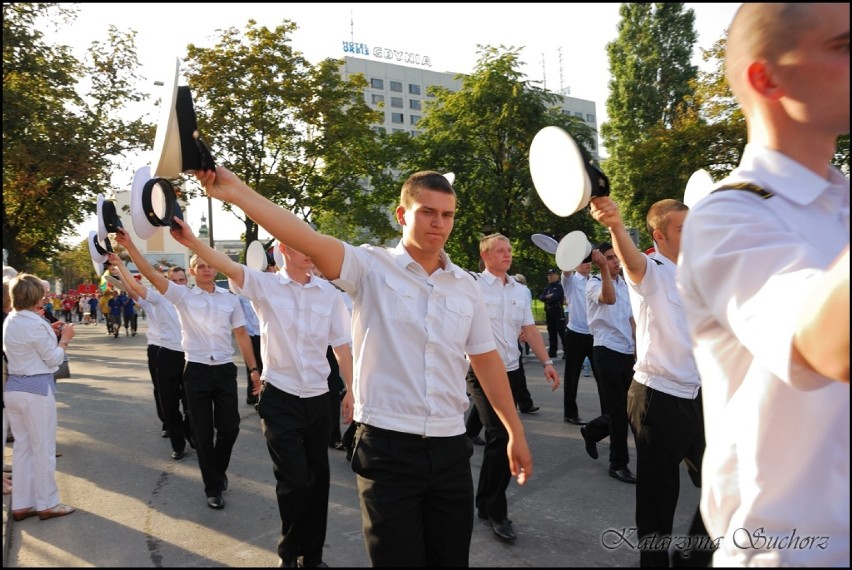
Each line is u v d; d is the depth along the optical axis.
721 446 1.25
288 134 19.25
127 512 4.58
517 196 21.16
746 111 1.19
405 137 22.36
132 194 3.17
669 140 12.69
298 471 3.48
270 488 5.12
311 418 3.64
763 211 1.08
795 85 1.05
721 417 1.24
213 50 18.20
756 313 0.96
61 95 15.71
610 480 5.20
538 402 8.52
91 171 15.48
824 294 0.83
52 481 4.50
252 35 18.41
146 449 6.38
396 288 2.42
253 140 18.92
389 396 2.38
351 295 2.48
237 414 4.88
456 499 2.38
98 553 3.84
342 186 21.73
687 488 4.76
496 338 5.12
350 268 2.37
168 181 2.36
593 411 7.91
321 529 3.57
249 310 8.69
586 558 3.67
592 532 4.08
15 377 4.38
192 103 1.70
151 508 4.66
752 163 1.15
